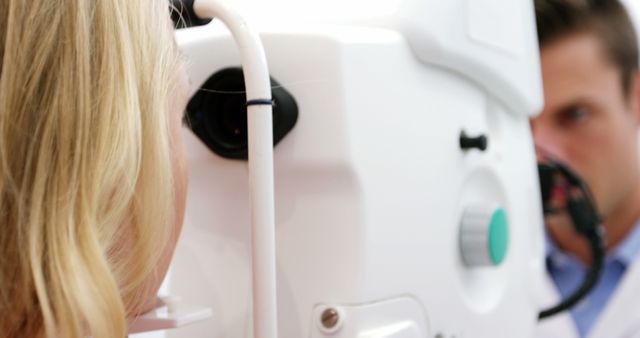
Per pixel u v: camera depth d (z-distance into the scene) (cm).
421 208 57
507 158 72
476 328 65
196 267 57
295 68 51
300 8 60
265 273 43
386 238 53
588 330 103
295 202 53
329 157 50
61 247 36
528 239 75
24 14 38
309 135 51
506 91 69
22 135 37
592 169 104
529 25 75
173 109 44
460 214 63
